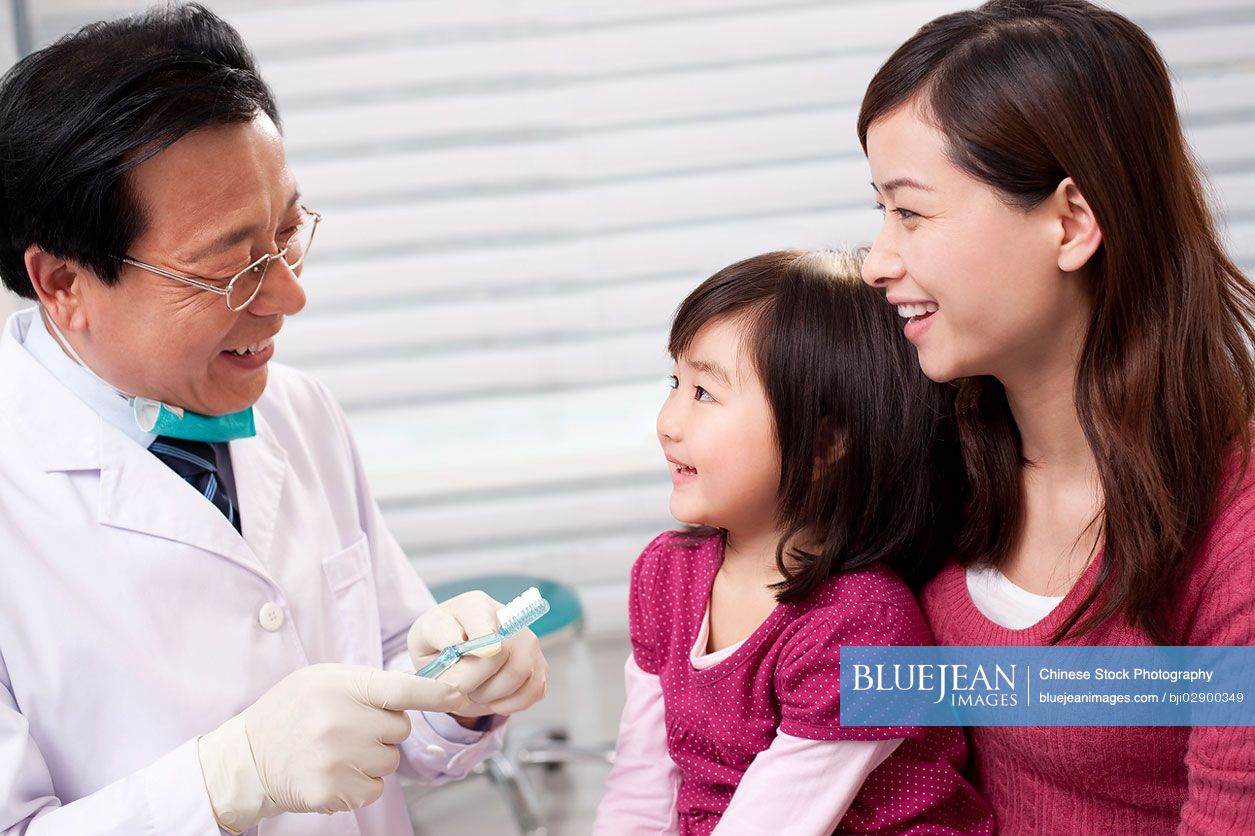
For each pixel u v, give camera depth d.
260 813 0.91
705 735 1.08
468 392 2.91
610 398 2.99
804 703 1.00
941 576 1.05
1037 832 0.99
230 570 1.03
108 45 0.90
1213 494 0.86
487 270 2.83
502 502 2.95
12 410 1.02
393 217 2.78
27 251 0.93
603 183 2.80
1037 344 0.90
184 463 1.07
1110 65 0.84
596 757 2.54
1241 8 2.73
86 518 0.99
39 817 0.90
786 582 1.03
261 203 0.93
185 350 0.95
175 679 0.98
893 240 0.90
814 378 1.02
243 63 0.96
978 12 0.90
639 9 2.72
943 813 1.02
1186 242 0.87
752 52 2.76
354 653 1.14
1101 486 0.94
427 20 2.69
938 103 0.85
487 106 2.74
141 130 0.87
